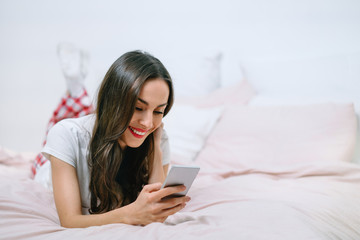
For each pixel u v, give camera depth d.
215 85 2.74
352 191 1.39
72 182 1.17
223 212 1.07
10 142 3.20
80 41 3.06
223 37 2.74
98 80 2.88
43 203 1.23
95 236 0.90
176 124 2.30
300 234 0.88
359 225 1.19
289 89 2.36
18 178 1.48
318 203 1.21
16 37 3.17
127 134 1.16
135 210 1.04
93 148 1.20
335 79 2.23
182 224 0.98
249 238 0.86
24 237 0.91
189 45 2.84
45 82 3.14
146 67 1.08
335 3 2.44
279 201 1.20
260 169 1.65
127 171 1.34
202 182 1.57
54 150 1.18
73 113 2.00
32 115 3.17
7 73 3.19
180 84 2.73
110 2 2.99
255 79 2.52
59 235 0.92
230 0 2.71
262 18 2.63
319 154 1.83
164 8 2.88
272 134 2.02
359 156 2.02
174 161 1.96
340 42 2.44
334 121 1.95
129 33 2.97
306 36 2.52
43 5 3.11
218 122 2.33
